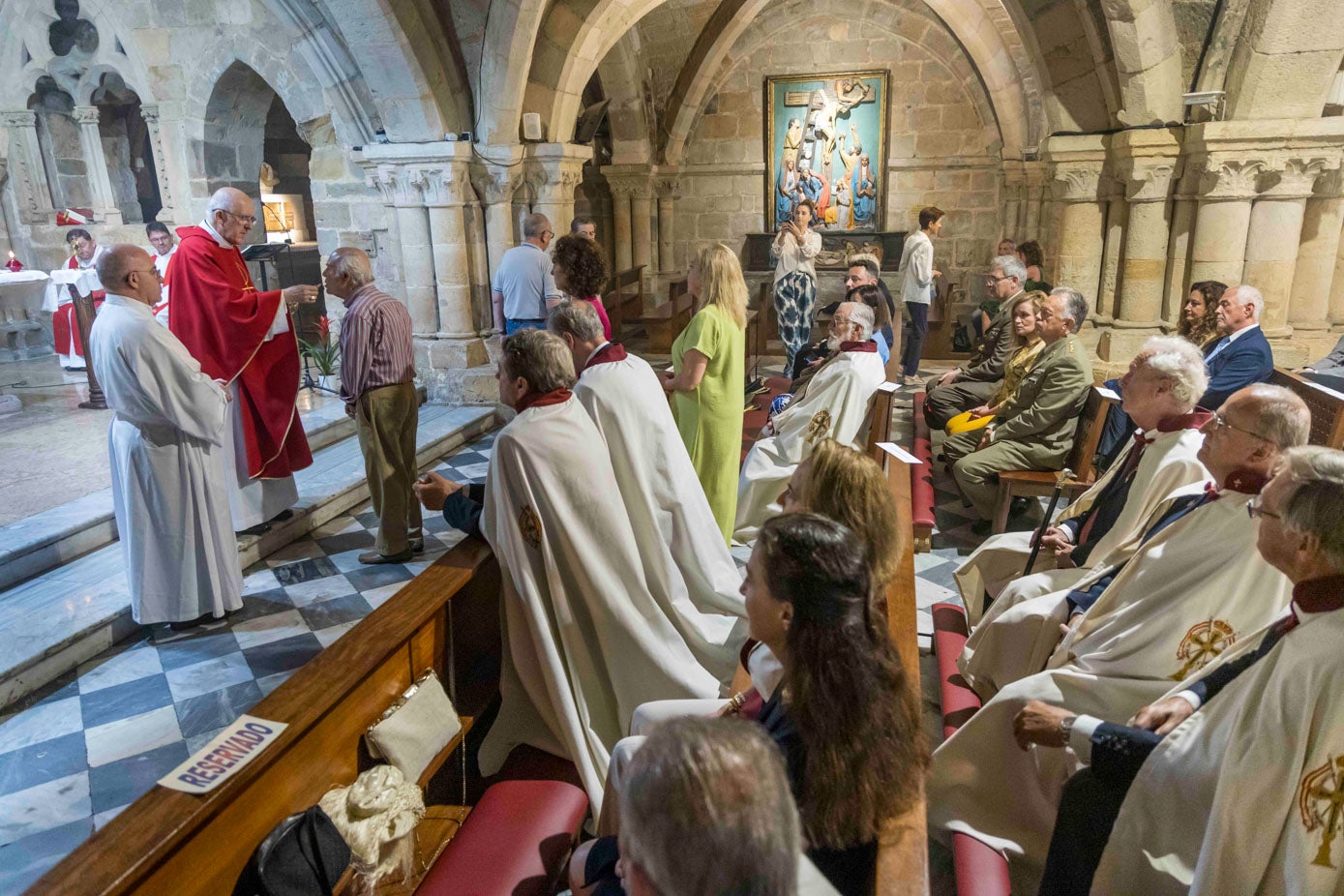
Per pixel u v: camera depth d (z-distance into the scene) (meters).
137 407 3.63
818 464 1.95
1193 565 2.36
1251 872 1.68
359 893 2.03
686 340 4.16
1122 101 6.14
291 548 4.95
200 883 1.68
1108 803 2.07
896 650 1.47
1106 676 2.42
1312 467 1.70
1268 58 5.50
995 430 4.93
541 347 2.67
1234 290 4.63
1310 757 1.62
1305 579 1.73
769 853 0.85
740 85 13.20
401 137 6.96
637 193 12.95
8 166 9.63
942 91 12.55
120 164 10.55
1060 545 3.30
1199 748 1.84
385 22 6.28
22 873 2.57
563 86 7.48
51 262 9.88
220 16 8.11
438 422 7.00
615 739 2.77
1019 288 6.13
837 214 13.41
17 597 4.05
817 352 6.39
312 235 13.97
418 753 2.36
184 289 4.36
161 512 3.76
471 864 2.08
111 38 8.63
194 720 3.34
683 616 3.06
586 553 2.62
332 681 2.06
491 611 3.00
